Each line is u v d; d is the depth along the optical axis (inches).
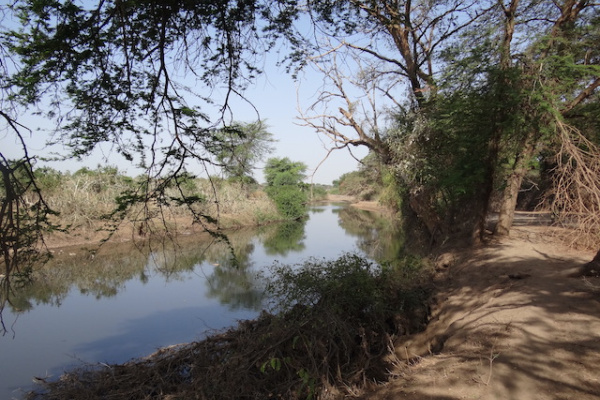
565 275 297.3
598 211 288.7
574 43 416.8
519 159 440.5
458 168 447.5
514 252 405.7
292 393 245.0
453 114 425.4
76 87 156.9
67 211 668.7
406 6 462.3
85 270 663.1
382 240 842.8
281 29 184.5
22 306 508.7
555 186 358.0
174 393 266.2
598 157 320.5
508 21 429.1
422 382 177.6
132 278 627.2
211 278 620.4
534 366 170.7
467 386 164.7
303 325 282.2
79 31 144.1
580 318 211.8
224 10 163.2
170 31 167.8
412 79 575.5
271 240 1032.2
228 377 256.8
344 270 332.8
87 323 443.8
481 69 407.2
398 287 358.6
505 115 396.5
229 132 169.0
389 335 303.9
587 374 158.9
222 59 183.5
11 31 139.3
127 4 141.7
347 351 276.2
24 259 142.6
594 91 434.3
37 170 146.8
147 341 392.2
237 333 328.8
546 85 375.2
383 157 596.1
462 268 402.9
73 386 286.7
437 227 575.5
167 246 857.5
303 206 1669.5
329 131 541.0
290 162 1754.4
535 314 226.5
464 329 238.1
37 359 355.9
